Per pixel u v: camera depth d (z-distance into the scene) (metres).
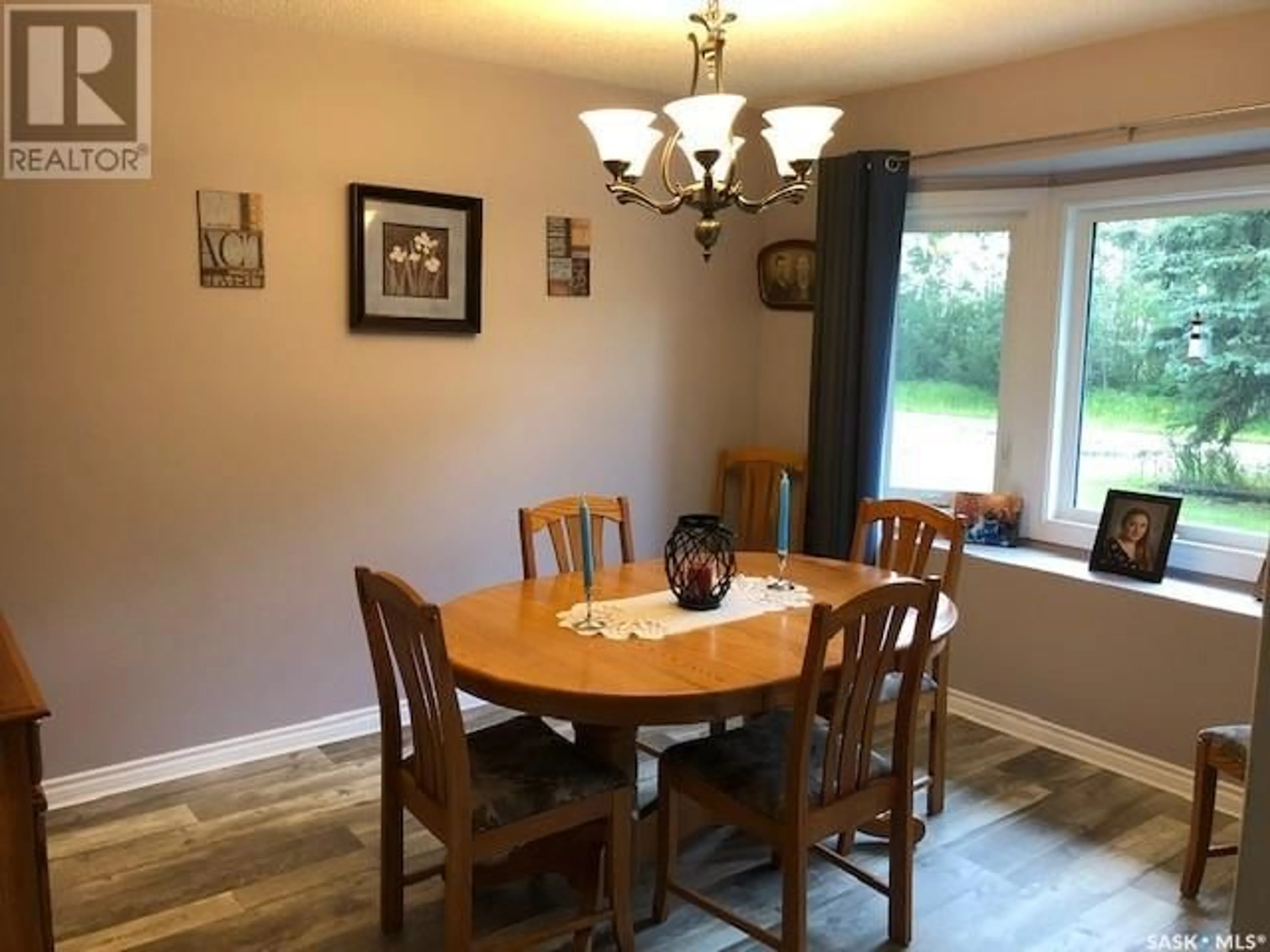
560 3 2.80
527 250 3.65
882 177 3.68
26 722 1.62
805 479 4.10
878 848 2.79
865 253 3.76
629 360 3.98
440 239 3.43
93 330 2.88
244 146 3.05
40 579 2.88
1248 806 0.98
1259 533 3.21
